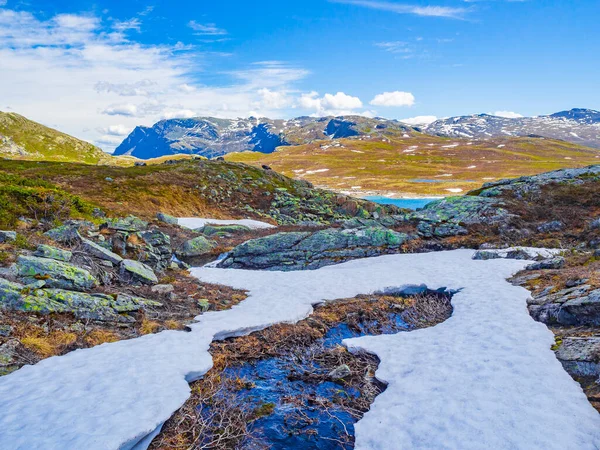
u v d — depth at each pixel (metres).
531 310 14.14
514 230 30.16
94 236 21.08
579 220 30.55
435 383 10.05
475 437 7.87
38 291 12.97
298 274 22.98
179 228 40.59
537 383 9.36
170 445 8.45
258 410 10.12
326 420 9.74
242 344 13.56
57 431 7.69
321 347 13.84
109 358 11.12
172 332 13.48
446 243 29.34
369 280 20.69
